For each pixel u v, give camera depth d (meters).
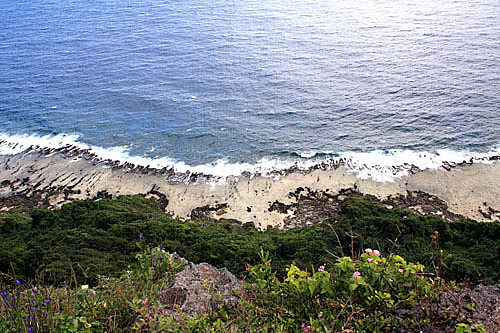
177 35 76.81
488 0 90.62
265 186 31.56
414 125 39.53
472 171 31.59
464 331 5.75
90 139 40.12
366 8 91.12
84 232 23.44
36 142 39.81
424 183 30.55
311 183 31.55
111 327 6.14
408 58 58.28
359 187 30.64
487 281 17.48
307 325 6.52
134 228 23.47
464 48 60.53
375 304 6.65
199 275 9.60
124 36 77.31
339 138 38.25
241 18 88.38
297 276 7.60
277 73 55.94
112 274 15.92
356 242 21.94
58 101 49.44
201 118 43.88
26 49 71.12
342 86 50.38
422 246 21.67
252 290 7.32
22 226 25.22
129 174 34.03
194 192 31.33
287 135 39.44
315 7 95.00
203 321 6.34
